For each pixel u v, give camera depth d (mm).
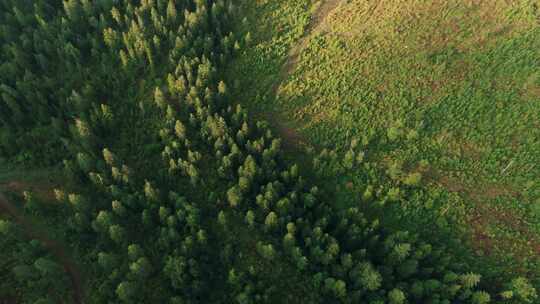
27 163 84625
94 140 82250
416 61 81875
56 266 65938
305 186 76188
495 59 77312
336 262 67062
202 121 81125
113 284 67250
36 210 76125
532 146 69562
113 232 67938
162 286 67750
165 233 69750
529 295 58531
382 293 61469
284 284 67750
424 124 76688
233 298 67000
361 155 74875
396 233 66000
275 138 84062
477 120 74250
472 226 67500
